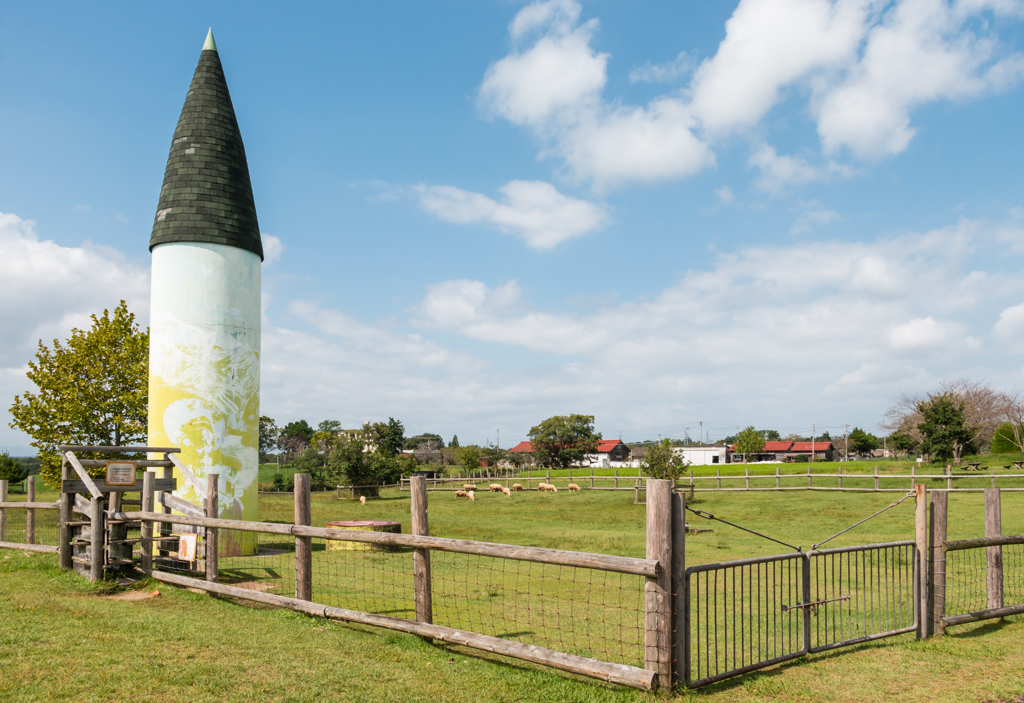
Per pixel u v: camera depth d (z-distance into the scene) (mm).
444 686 5887
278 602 8633
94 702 5320
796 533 21688
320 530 8461
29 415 23719
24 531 19672
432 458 108188
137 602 9266
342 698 5535
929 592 7949
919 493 8062
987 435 71000
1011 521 22844
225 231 16797
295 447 114688
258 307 17625
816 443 114438
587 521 28312
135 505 13055
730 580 12414
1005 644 7523
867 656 7000
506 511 34344
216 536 10195
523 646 6332
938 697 5809
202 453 15875
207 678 5914
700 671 6234
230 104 18312
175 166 17125
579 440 93938
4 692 5418
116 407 24953
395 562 14172
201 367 16109
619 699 5582
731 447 116125
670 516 5855
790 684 6074
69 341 25219
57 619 7902
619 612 9031
